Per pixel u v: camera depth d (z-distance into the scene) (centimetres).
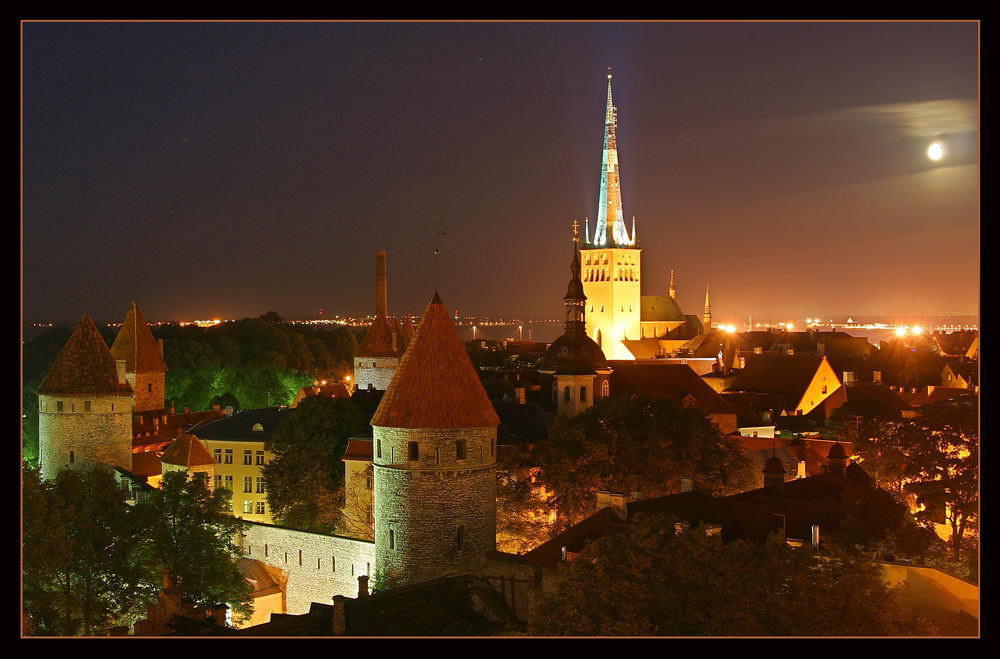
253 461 13100
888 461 10138
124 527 9088
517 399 14050
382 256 17312
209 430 13462
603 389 14362
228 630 6594
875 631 5188
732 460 10819
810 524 7306
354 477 11150
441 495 8056
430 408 8088
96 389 12388
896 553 7138
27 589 8150
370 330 17462
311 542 9750
